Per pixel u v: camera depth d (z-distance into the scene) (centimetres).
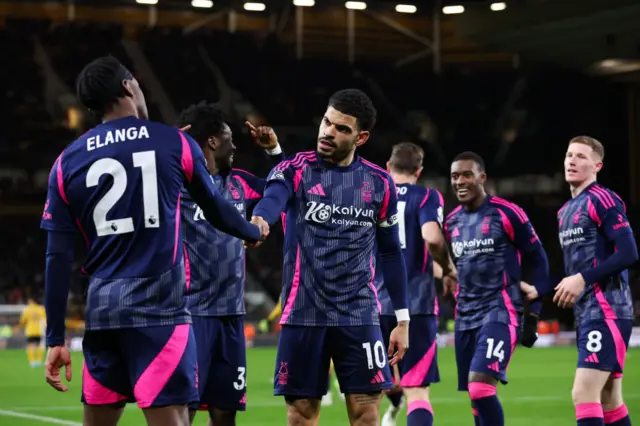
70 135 7325
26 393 2780
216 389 1178
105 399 828
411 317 1452
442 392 2805
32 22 7231
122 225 802
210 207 840
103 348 821
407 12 7219
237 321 1193
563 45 6788
